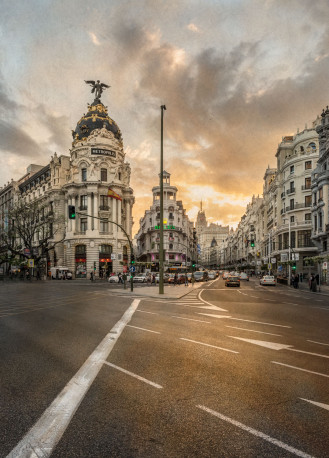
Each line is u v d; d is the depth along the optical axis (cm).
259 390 554
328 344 905
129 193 6825
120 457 362
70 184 6325
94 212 6172
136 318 1341
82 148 6425
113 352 793
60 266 6275
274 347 855
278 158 6981
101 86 7238
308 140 6066
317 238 4425
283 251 6225
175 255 8950
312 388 566
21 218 6203
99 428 423
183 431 416
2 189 9994
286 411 475
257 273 9844
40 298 2369
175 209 9156
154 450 374
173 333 1025
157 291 2953
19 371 651
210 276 7794
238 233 14788
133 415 459
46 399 514
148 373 639
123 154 6881
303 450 376
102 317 1373
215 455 365
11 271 7019
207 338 955
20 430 419
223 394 536
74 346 854
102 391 547
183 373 639
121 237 6388
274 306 1862
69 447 381
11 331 1072
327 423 439
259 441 394
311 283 3294
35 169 9150
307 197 5853
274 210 7269
